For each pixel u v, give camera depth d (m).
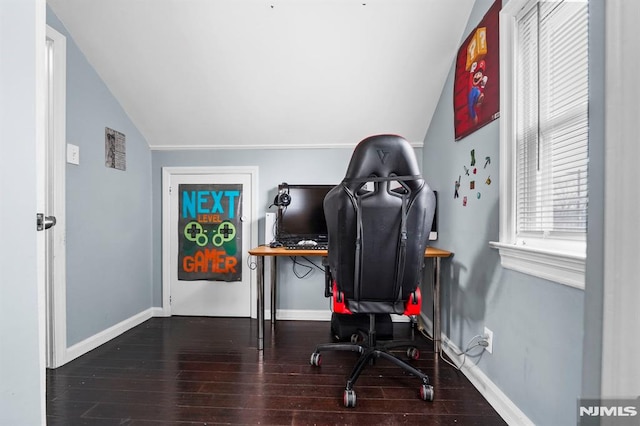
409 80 2.05
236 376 1.59
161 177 2.65
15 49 0.77
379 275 1.37
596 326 0.62
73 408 1.31
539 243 1.14
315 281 2.57
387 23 1.75
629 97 0.57
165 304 2.63
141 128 2.46
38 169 0.84
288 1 1.67
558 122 1.08
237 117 2.36
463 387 1.49
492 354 1.38
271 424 1.21
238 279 2.60
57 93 1.68
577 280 0.89
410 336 2.19
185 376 1.59
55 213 1.68
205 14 1.73
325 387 1.49
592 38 0.65
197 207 2.63
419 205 1.32
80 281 1.85
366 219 1.32
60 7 1.68
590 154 0.65
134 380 1.55
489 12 1.45
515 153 1.27
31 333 0.82
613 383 0.58
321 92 2.14
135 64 1.98
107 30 1.79
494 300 1.37
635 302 0.56
